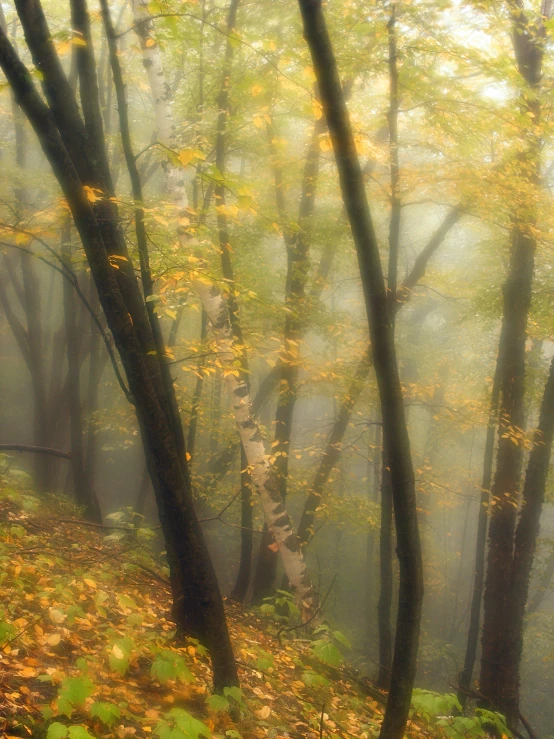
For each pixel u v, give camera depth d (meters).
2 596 4.57
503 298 10.61
